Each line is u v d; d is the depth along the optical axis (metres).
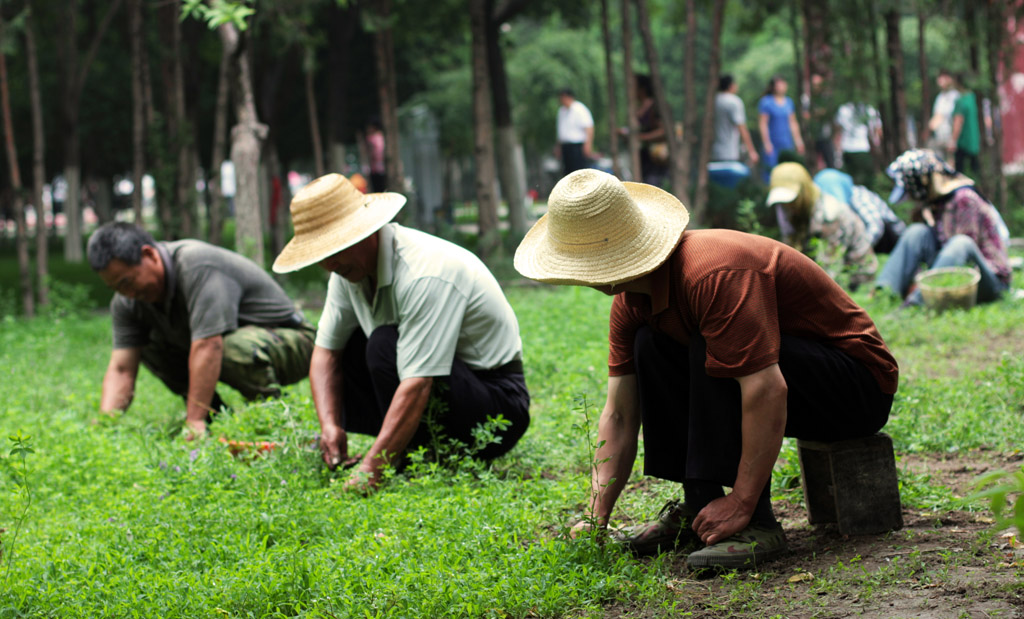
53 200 33.62
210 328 5.67
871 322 3.49
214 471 4.32
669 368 3.46
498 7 16.23
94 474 4.82
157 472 4.50
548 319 8.27
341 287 4.70
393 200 4.45
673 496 4.04
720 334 3.18
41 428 5.57
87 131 21.58
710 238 3.28
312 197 4.41
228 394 6.82
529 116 27.27
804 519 3.82
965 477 4.20
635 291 3.32
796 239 8.95
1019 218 14.02
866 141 15.00
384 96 14.17
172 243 5.86
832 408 3.41
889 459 3.51
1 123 21.69
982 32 13.19
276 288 6.07
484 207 14.05
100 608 3.18
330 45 16.31
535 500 4.00
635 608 3.08
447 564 3.34
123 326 6.05
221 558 3.59
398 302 4.46
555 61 27.42
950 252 8.09
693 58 13.23
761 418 3.21
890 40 13.56
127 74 21.31
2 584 3.33
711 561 3.28
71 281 16.89
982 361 6.48
